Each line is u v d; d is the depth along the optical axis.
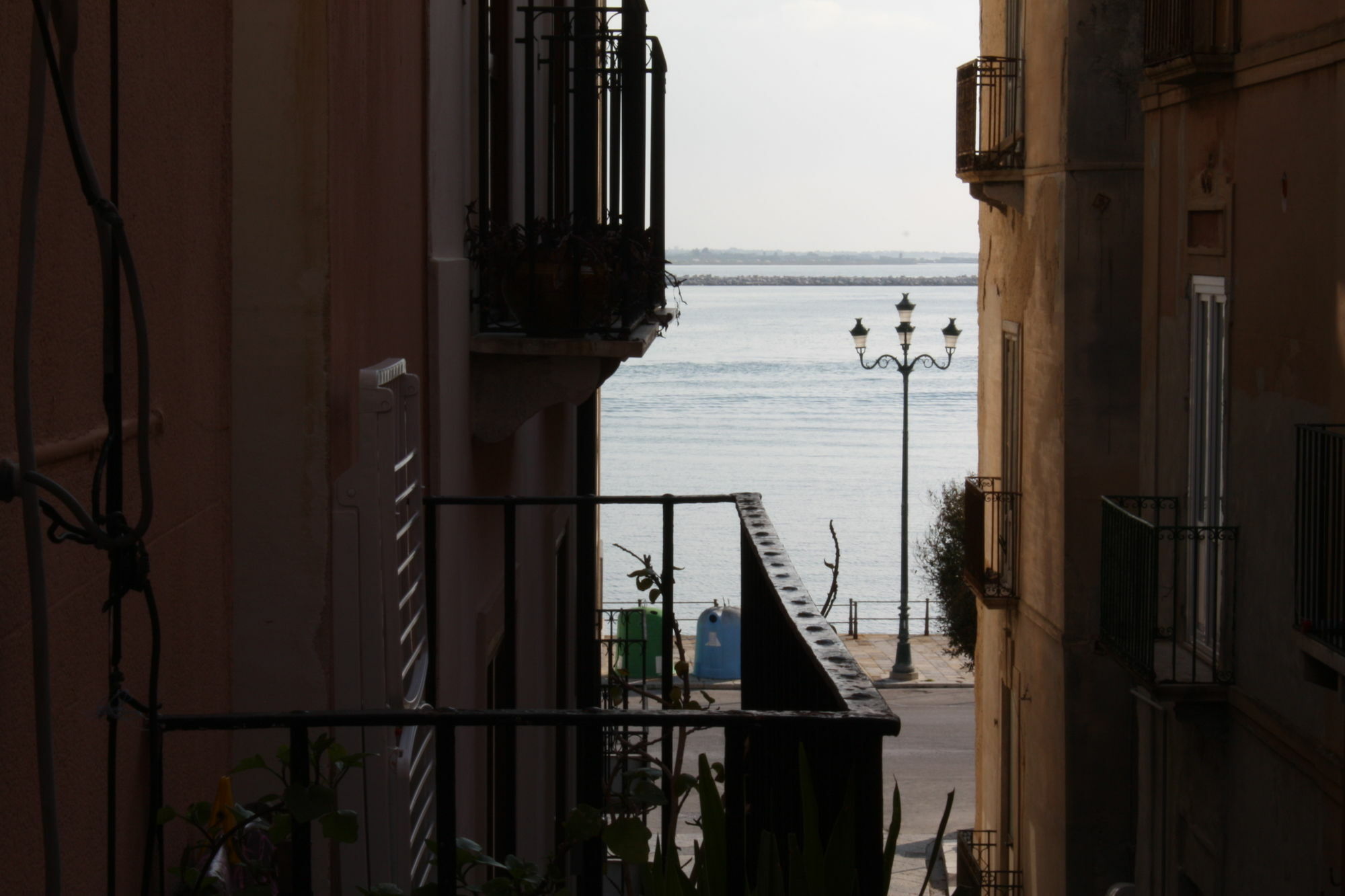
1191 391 16.98
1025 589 24.47
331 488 6.50
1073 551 21.75
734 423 157.00
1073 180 21.47
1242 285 15.28
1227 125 15.73
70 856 3.81
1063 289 21.66
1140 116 21.27
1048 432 22.61
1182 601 17.64
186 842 4.85
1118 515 18.11
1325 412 13.08
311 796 4.14
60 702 3.74
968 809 35.78
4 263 3.40
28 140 3.11
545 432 15.70
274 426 6.45
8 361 3.42
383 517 6.62
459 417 9.87
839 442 140.50
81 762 3.89
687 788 5.45
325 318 6.43
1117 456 21.59
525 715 4.17
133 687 4.32
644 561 11.51
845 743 4.00
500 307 10.69
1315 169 13.37
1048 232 22.52
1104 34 21.22
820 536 90.38
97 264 4.01
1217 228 16.17
